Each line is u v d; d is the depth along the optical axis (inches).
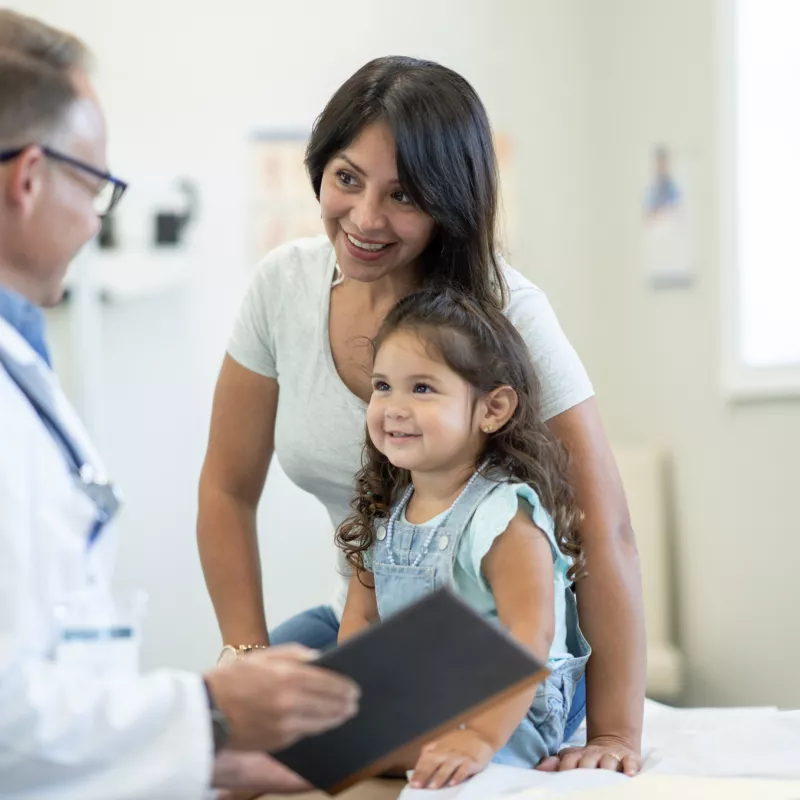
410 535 69.7
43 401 53.2
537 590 65.1
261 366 81.7
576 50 163.3
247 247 159.6
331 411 77.4
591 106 162.4
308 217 160.1
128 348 157.5
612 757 67.9
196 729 47.8
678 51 142.7
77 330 151.3
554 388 73.4
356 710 51.0
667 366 147.0
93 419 152.1
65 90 53.2
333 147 68.8
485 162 69.9
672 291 145.3
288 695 48.6
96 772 47.3
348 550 73.3
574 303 163.8
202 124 158.7
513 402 69.3
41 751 45.9
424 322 68.0
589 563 72.6
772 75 133.2
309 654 51.9
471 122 68.7
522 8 162.7
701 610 141.6
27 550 48.0
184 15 158.4
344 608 75.2
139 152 157.8
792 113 131.1
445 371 67.6
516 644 48.6
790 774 64.3
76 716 46.5
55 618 50.2
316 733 52.3
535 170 162.9
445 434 67.2
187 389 158.6
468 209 69.3
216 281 159.2
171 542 158.2
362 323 76.4
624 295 156.2
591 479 73.0
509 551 66.1
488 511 66.7
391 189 68.2
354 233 69.3
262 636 82.0
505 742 62.8
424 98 67.1
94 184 54.9
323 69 160.4
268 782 54.1
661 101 146.6
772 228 133.3
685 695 144.6
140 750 47.6
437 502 70.0
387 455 69.0
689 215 141.6
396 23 161.3
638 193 151.6
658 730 77.8
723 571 137.6
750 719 74.0
